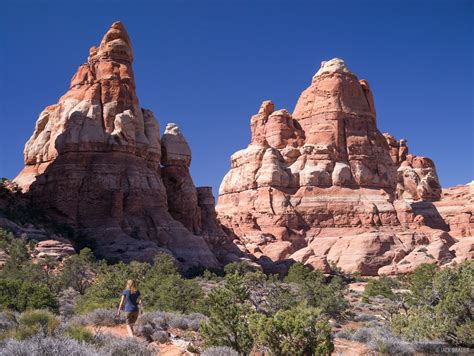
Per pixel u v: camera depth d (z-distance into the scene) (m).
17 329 13.58
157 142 92.12
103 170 80.25
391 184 136.38
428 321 21.23
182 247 79.75
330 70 144.38
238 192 134.25
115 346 12.52
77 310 26.98
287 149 137.12
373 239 111.12
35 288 24.64
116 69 89.75
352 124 138.62
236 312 16.17
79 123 83.00
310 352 14.47
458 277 25.75
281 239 118.62
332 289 42.12
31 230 65.50
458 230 132.38
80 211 77.94
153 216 80.69
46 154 87.25
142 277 45.59
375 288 63.66
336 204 125.31
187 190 94.69
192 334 18.75
